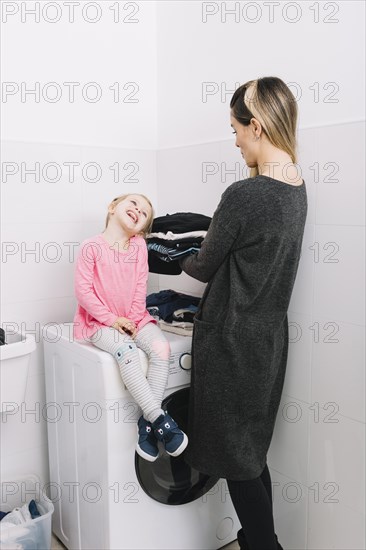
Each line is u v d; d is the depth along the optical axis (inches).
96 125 90.5
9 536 75.2
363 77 64.1
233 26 80.9
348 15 65.1
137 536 74.5
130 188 95.6
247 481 69.5
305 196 65.9
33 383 87.7
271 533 70.5
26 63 82.4
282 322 68.6
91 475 75.2
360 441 68.9
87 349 72.1
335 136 67.3
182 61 90.6
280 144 64.3
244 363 66.0
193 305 83.0
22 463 88.2
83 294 72.1
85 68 88.3
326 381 72.0
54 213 87.1
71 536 83.3
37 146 84.3
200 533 81.4
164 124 96.0
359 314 67.1
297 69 72.1
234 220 62.8
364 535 69.9
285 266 65.7
